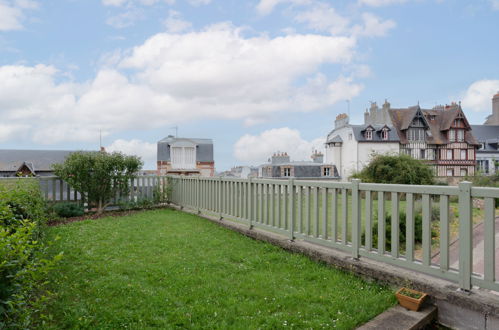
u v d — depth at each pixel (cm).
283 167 3512
